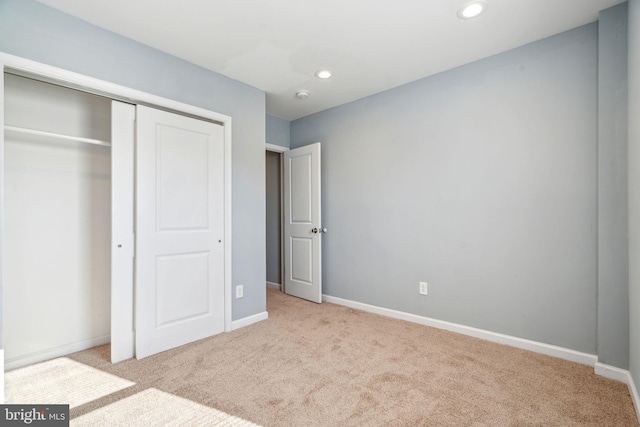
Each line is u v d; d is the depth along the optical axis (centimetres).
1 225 174
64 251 237
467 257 269
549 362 218
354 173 353
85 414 163
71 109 242
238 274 293
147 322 231
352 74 287
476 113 263
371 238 337
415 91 301
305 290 390
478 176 262
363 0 188
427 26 215
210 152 273
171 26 212
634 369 173
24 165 220
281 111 389
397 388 187
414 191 302
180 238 251
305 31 220
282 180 427
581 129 217
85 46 205
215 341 258
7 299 212
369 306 338
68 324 238
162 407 169
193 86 263
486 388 186
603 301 198
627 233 189
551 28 218
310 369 210
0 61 174
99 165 257
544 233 231
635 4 167
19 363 215
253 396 179
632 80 173
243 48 241
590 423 155
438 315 287
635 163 167
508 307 248
